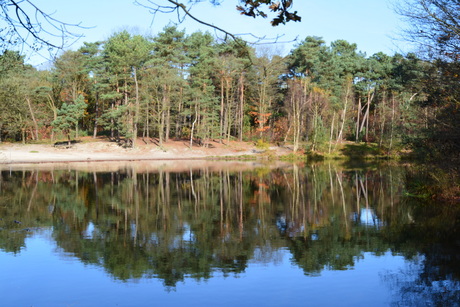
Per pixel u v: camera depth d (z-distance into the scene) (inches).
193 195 842.2
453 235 475.8
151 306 295.0
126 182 1040.8
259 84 2233.0
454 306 282.5
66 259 407.5
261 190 912.9
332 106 2174.0
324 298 304.3
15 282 343.9
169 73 1861.5
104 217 616.7
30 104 1939.0
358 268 371.2
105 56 1982.0
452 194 688.4
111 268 379.9
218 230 533.0
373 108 2687.0
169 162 1724.9
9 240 478.9
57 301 304.5
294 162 1772.9
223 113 2372.0
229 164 1648.6
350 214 625.0
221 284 337.4
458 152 593.3
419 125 642.8
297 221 584.4
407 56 577.3
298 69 2207.2
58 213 642.8
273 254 422.9
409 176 815.7
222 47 2006.6
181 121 2304.4
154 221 589.3
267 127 2228.1
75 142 2011.6
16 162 1578.5
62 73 1963.6
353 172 1284.4
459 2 507.8
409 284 328.2
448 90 538.3
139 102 1983.3
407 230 506.9
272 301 301.3
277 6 148.5
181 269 376.8
